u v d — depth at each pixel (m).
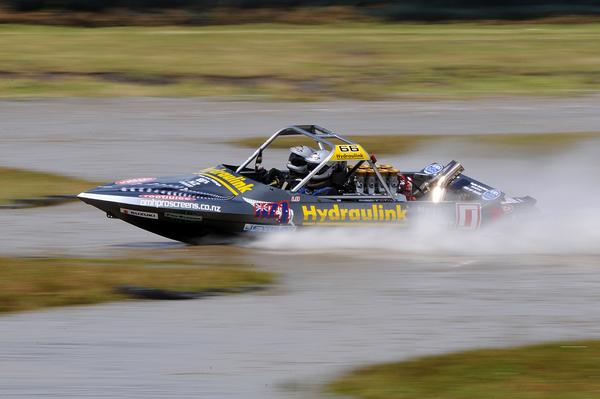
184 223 37.44
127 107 94.25
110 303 31.94
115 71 113.00
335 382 25.64
